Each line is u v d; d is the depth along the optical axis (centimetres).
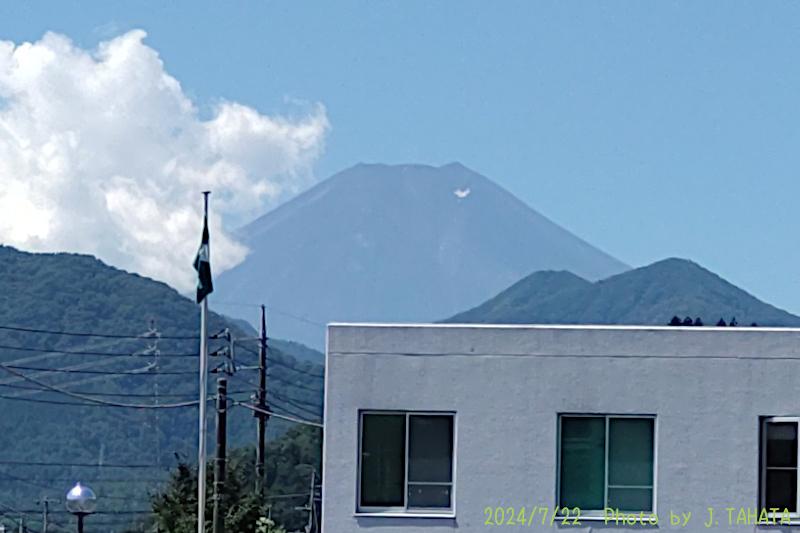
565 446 3459
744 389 3434
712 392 3441
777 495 3422
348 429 3472
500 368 3466
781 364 3431
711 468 3428
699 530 3422
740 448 3428
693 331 3450
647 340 3456
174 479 6322
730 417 3434
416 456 3469
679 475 3431
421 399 3469
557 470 3447
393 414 3481
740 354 3441
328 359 3488
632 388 3450
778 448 3428
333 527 3450
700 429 3434
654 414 3444
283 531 5900
